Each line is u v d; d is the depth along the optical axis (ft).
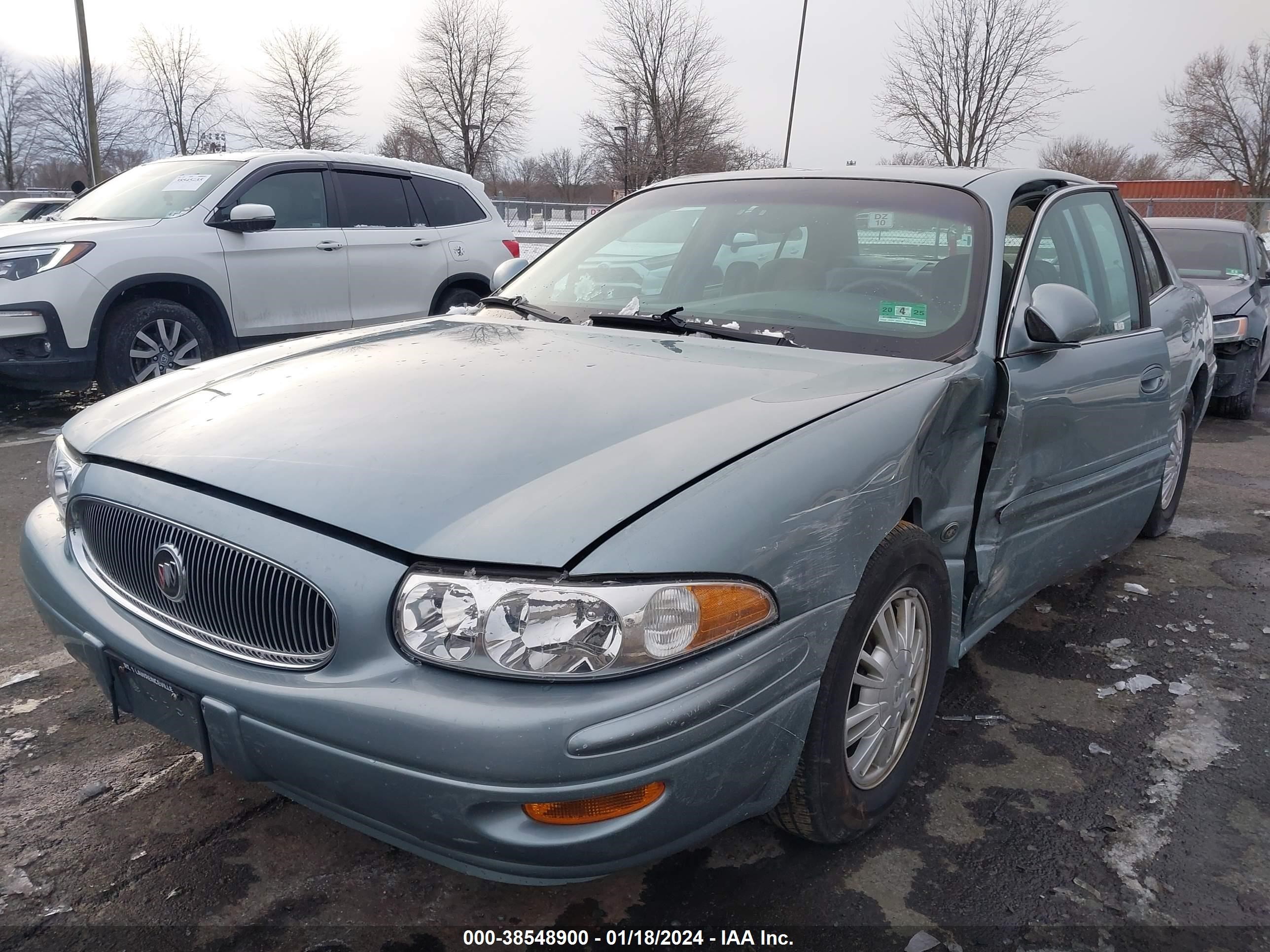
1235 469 20.71
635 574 5.42
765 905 6.98
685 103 110.52
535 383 7.43
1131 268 12.14
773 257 9.91
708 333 9.12
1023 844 7.74
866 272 9.39
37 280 19.65
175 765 8.57
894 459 6.93
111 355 20.90
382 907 6.90
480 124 127.75
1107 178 156.66
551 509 5.65
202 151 124.67
